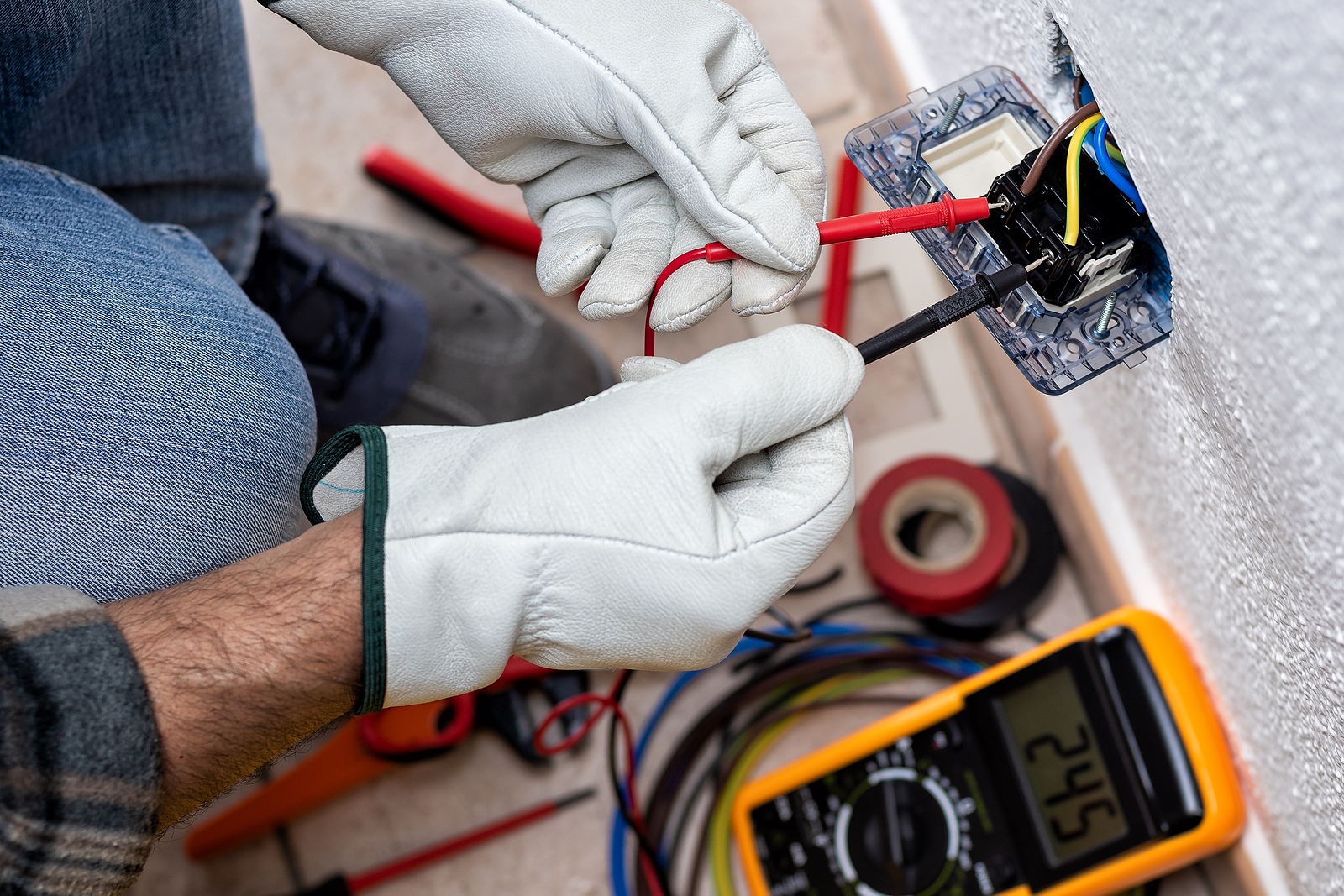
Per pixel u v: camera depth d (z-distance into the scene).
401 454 0.55
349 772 1.00
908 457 1.09
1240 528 0.62
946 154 0.64
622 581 0.54
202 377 0.62
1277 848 0.76
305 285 1.06
